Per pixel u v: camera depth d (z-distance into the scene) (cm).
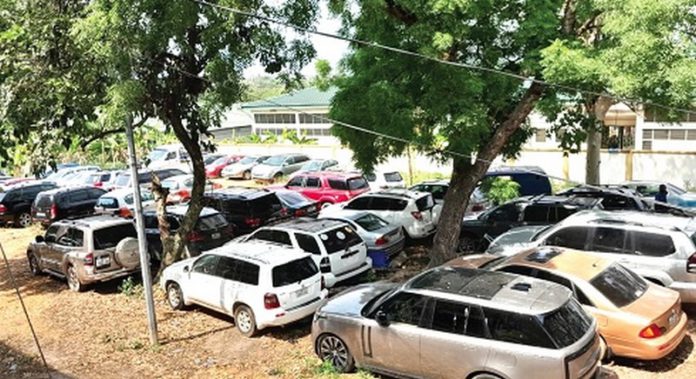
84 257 1491
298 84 1385
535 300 803
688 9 989
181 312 1353
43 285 1642
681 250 1077
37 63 1218
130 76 1170
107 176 3070
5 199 2575
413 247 1792
